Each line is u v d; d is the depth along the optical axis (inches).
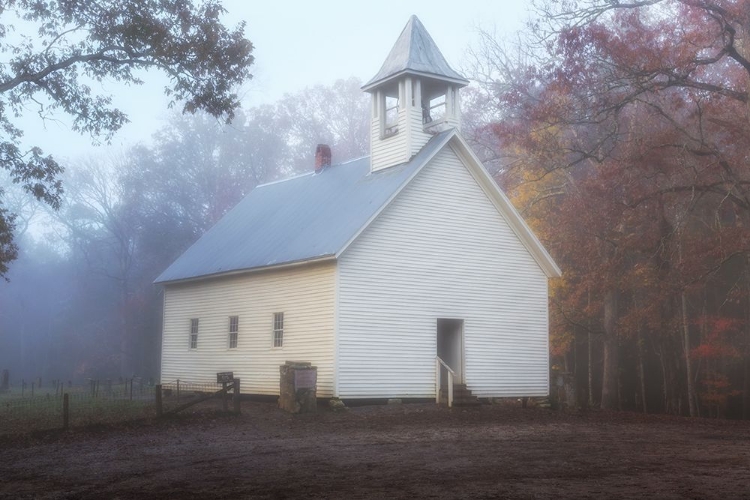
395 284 1130.7
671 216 1504.7
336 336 1067.3
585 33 1191.6
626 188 1322.6
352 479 521.3
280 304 1192.2
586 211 1440.7
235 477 540.1
